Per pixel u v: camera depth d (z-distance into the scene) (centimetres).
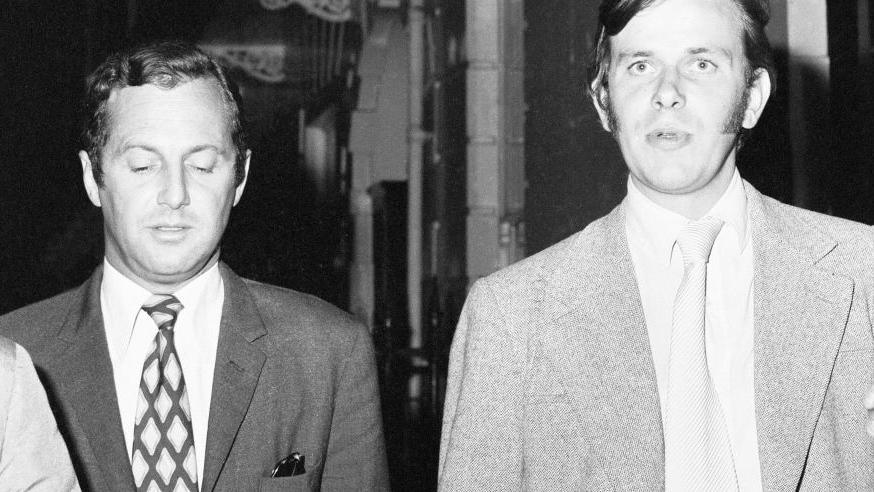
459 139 1035
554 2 848
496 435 128
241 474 133
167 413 129
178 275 132
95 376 130
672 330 121
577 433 123
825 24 325
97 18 709
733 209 129
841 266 124
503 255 1016
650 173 124
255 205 920
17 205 655
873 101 312
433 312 988
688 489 115
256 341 140
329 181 974
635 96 124
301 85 978
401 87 1030
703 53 123
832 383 120
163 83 129
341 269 984
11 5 640
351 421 147
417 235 1024
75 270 676
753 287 124
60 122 671
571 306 129
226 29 955
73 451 128
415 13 1030
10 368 109
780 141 326
